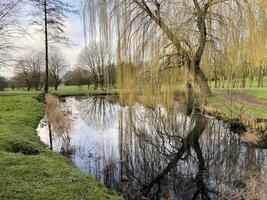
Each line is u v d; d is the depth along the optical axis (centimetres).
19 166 622
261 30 1080
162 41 1159
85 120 1842
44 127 1425
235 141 1152
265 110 1463
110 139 1255
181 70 1240
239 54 1140
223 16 1128
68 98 3731
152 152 1057
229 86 1323
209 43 1203
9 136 902
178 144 1186
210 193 687
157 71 1188
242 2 1096
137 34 1159
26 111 1717
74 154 966
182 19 1131
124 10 1155
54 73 5472
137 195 672
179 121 1558
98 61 1327
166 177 793
